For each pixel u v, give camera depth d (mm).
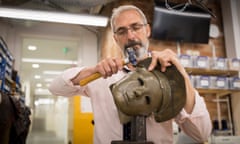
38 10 3252
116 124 1045
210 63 3086
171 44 3549
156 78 711
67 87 1061
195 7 3391
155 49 3459
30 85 7664
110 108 1086
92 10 4016
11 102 2516
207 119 869
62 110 6023
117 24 1045
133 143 643
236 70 3158
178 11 3309
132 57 786
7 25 4211
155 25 3234
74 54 5730
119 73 1058
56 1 3650
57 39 4473
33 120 6090
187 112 805
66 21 3434
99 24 3543
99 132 1083
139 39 991
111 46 3289
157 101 684
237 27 3598
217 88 3061
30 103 6945
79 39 4543
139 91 658
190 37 3379
